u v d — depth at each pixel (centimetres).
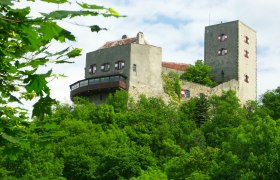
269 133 4550
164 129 7856
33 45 629
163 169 6300
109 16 567
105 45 10088
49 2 566
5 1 562
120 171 6269
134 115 8269
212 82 10662
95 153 6669
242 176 4175
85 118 8194
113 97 8750
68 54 673
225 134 8288
